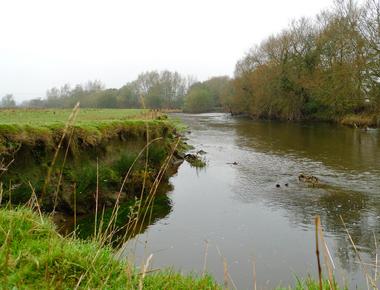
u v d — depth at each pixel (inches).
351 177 764.0
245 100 2694.4
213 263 381.1
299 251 417.7
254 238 454.0
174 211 554.6
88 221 473.7
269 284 340.8
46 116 888.3
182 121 2378.2
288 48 2279.8
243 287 333.1
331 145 1204.5
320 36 2151.8
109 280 183.3
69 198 483.8
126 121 682.8
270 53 2405.3
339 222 509.7
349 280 345.4
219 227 490.0
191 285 201.3
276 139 1397.6
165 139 816.9
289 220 521.0
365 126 1686.8
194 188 698.2
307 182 729.6
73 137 523.2
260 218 529.3
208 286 206.7
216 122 2287.2
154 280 196.5
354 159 955.3
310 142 1290.6
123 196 569.9
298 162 937.5
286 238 455.5
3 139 424.5
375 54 1761.8
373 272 360.5
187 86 4414.4
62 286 170.7
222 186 713.0
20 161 444.5
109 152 602.5
